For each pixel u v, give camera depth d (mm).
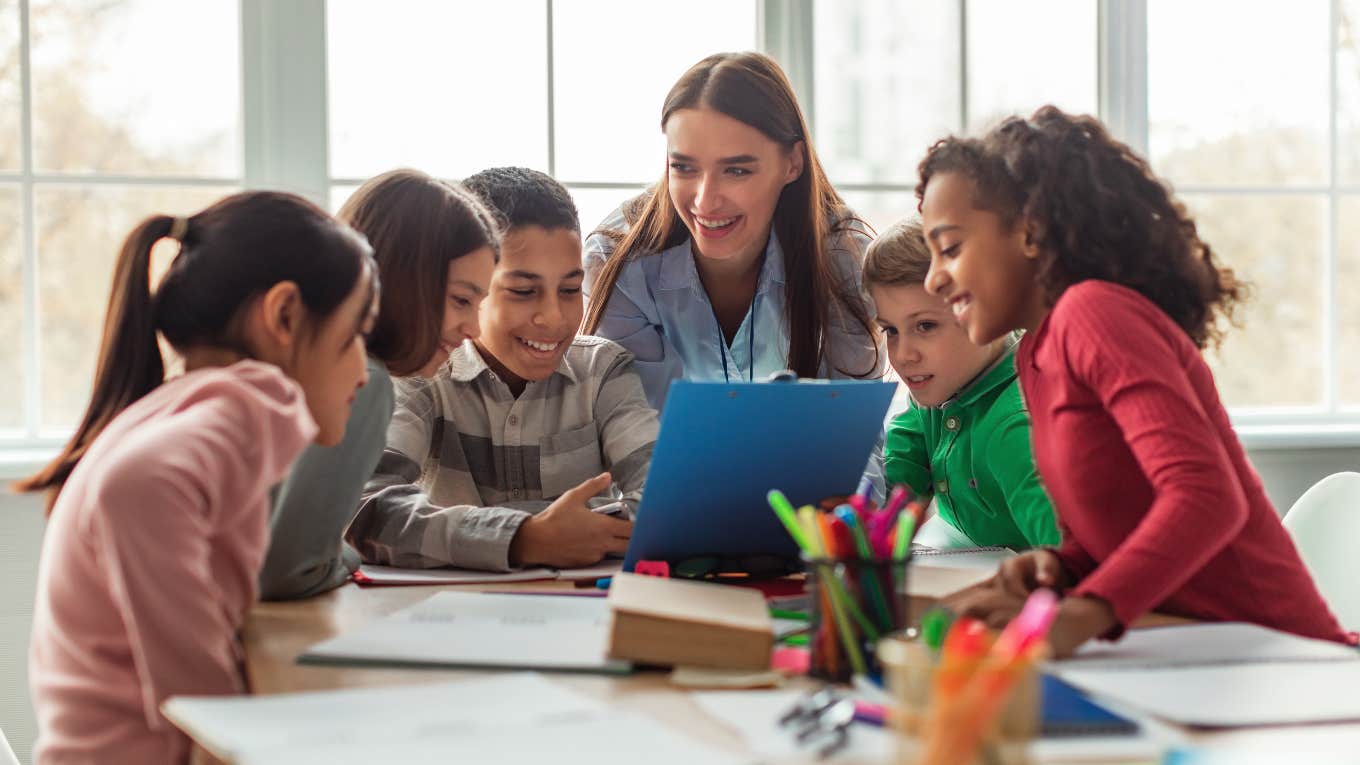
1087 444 1104
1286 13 2561
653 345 1954
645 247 1949
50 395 2248
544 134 2328
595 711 779
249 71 2229
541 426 1714
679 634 911
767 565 1300
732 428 1182
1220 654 925
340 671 915
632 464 1689
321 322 1134
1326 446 2408
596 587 1278
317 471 1228
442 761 682
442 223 1428
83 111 2229
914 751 633
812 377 1951
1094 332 1062
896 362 1724
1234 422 2543
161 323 1153
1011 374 1691
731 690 870
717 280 1955
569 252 1676
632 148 2359
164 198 2256
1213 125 2557
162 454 939
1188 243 1196
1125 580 933
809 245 1913
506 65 2314
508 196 1660
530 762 681
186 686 931
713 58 1845
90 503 977
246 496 993
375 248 1408
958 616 965
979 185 1217
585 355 1771
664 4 2348
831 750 703
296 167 2244
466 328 1471
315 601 1233
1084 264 1168
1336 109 2592
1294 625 1121
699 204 1783
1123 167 1196
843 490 1303
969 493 1709
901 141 2398
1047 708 754
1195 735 745
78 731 987
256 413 1015
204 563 946
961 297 1246
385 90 2281
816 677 891
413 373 1439
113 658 1000
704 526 1273
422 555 1414
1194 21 2529
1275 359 2646
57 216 2229
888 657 652
